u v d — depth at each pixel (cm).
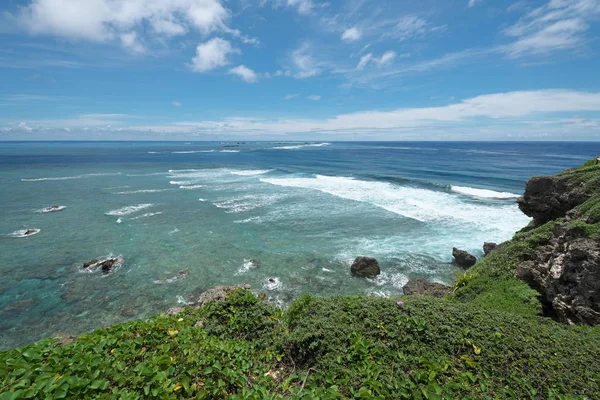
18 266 1736
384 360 507
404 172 5234
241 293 762
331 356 525
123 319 1306
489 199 3014
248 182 4312
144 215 2648
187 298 1453
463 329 566
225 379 465
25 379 382
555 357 512
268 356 569
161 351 499
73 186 4016
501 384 461
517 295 1022
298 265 1753
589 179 1257
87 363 432
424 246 1947
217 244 2038
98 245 2016
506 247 1324
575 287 867
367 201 3050
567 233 963
